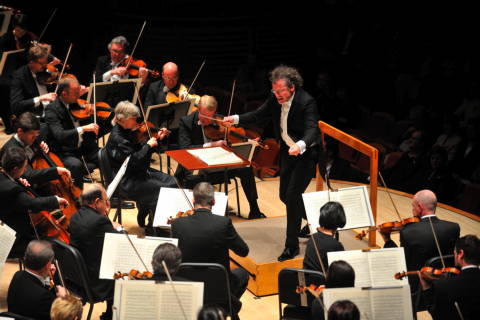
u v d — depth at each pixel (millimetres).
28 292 9000
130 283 8469
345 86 28953
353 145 13406
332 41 32625
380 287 8734
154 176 14148
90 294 10102
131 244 9922
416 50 29797
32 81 17109
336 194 11914
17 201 10992
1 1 30250
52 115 14844
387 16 32469
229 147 13688
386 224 11375
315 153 12750
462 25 30594
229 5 34438
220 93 25484
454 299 9180
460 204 18922
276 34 33812
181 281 8625
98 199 10609
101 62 19859
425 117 23516
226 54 33188
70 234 10414
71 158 14742
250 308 12133
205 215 10406
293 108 12695
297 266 12734
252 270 12617
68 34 31234
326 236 10492
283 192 13406
